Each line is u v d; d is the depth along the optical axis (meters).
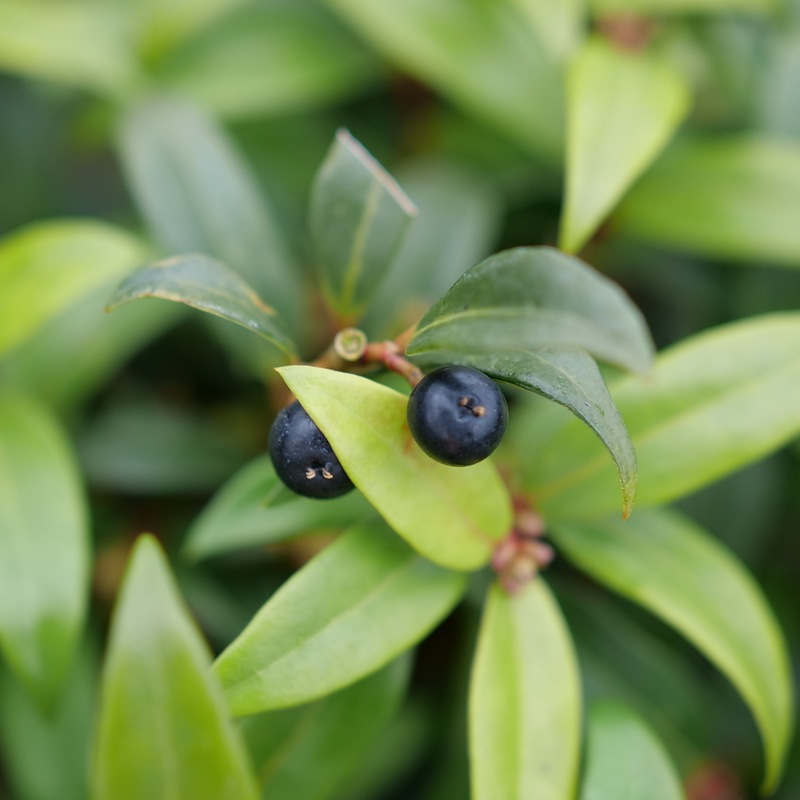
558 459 0.19
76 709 0.21
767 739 0.19
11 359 0.22
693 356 0.19
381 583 0.18
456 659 0.23
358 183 0.18
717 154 0.22
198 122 0.21
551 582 0.22
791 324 0.19
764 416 0.19
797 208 0.22
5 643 0.18
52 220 0.26
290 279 0.21
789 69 0.24
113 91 0.24
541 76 0.22
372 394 0.17
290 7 0.25
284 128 0.26
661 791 0.18
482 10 0.23
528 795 0.18
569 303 0.17
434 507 0.17
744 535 0.23
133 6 0.25
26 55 0.23
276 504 0.17
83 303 0.22
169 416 0.22
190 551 0.19
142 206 0.21
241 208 0.21
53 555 0.19
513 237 0.25
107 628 0.22
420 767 0.23
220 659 0.17
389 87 0.26
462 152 0.25
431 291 0.22
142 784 0.16
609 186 0.20
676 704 0.22
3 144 0.26
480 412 0.16
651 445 0.19
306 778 0.19
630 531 0.19
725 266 0.24
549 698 0.18
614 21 0.24
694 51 0.26
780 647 0.19
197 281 0.17
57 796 0.20
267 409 0.23
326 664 0.17
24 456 0.20
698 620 0.19
